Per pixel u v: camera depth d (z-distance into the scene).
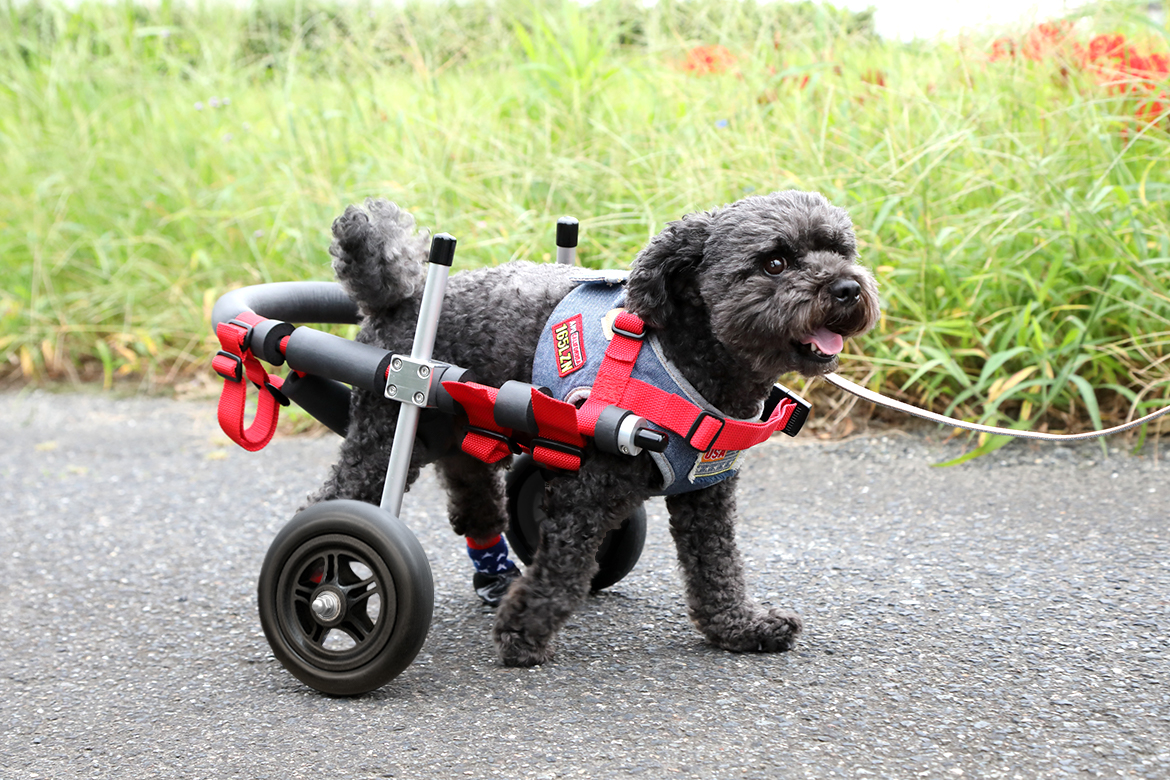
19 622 3.15
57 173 6.67
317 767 2.19
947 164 4.95
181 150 6.60
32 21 7.88
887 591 3.06
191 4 7.75
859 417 4.71
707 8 6.05
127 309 6.22
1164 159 4.58
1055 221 4.55
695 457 2.48
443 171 5.57
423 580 2.43
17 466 4.83
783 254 2.38
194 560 3.63
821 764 2.12
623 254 4.95
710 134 5.17
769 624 2.69
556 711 2.40
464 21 6.80
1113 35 4.96
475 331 2.61
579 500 2.52
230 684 2.67
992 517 3.61
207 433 5.23
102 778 2.21
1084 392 4.12
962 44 5.21
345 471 2.69
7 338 6.30
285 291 2.98
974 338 4.54
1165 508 3.57
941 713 2.32
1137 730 2.22
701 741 2.23
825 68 5.33
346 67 6.81
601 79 5.70
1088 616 2.82
